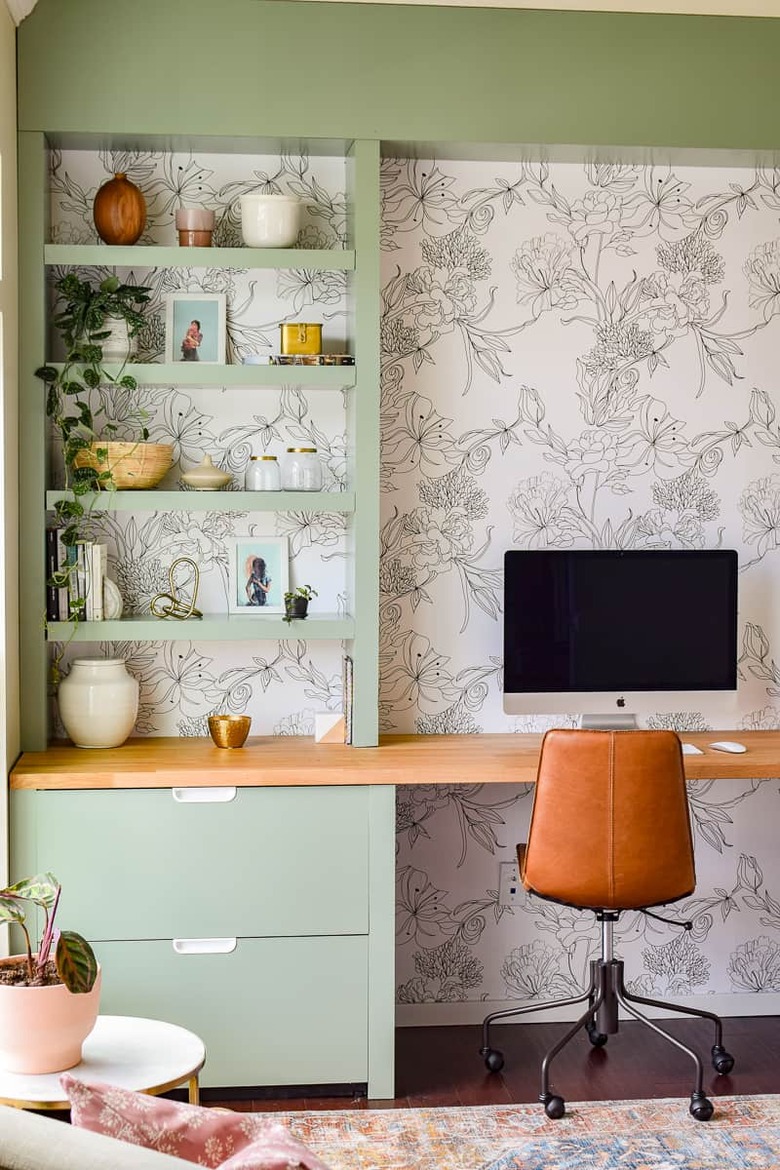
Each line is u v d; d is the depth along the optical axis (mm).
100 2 3281
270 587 3627
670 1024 3742
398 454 3678
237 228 3584
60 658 3568
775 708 3850
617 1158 2857
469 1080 3316
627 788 3031
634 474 3756
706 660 3619
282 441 3631
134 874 3137
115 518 3582
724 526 3797
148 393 3574
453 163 3645
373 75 3367
